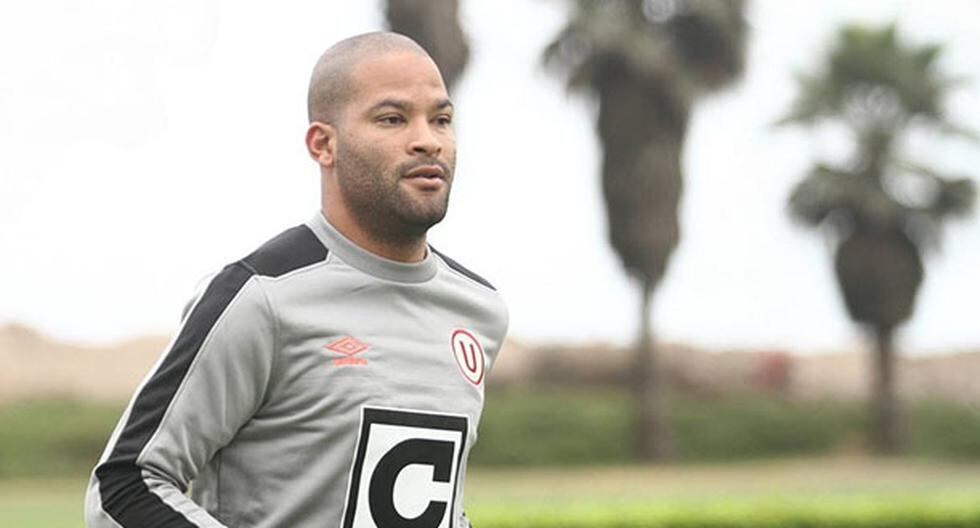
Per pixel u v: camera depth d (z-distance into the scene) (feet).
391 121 20.54
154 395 19.66
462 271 22.54
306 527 20.01
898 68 231.09
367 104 20.54
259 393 20.03
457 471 21.17
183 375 19.61
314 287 20.36
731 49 221.46
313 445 20.04
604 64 224.53
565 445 237.86
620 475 208.85
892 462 234.79
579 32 221.46
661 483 186.70
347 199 20.76
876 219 234.17
